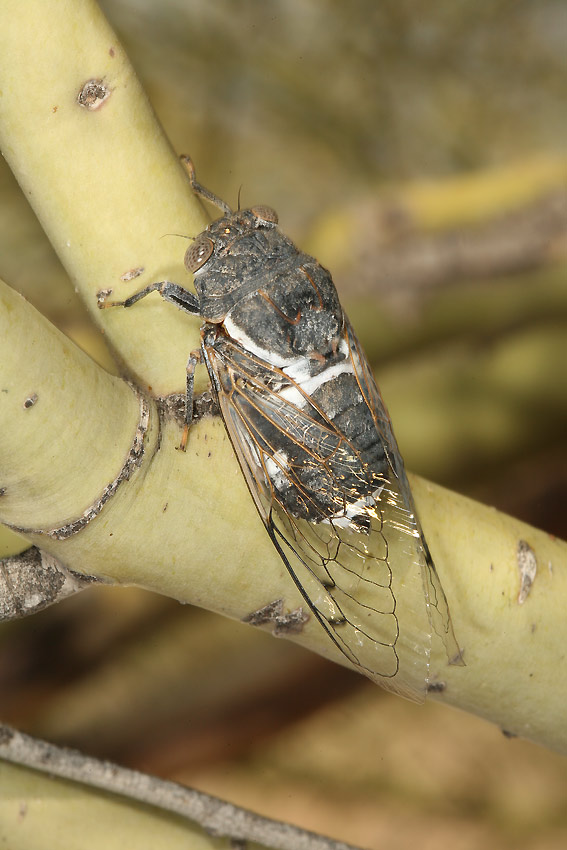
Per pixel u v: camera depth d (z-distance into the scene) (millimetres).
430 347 311
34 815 225
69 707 323
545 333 320
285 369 232
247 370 232
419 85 334
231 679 323
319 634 225
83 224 222
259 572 222
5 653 314
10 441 212
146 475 217
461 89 336
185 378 222
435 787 369
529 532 229
